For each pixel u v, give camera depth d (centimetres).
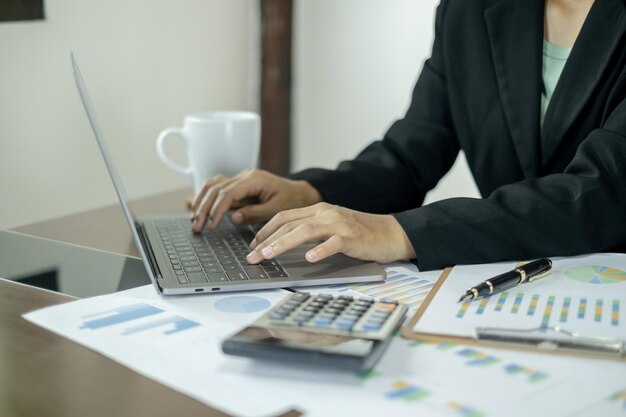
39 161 197
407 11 252
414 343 77
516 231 104
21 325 83
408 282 98
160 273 98
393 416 63
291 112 269
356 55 264
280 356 71
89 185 212
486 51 139
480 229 104
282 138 266
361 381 69
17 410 65
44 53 195
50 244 119
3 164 189
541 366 72
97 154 212
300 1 270
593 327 80
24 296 94
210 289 93
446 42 143
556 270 99
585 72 126
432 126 146
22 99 191
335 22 266
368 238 101
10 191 191
